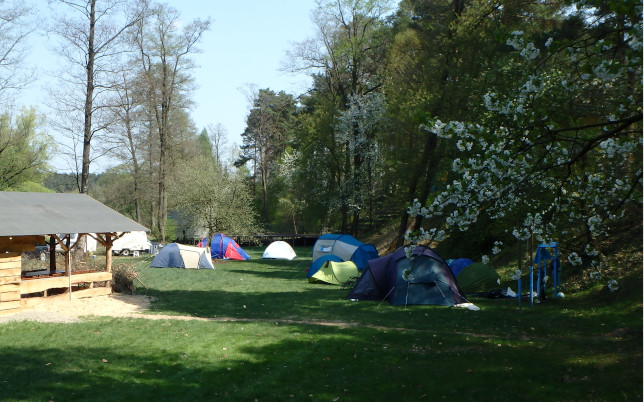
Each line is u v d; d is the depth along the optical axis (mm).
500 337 12664
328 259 26797
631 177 8398
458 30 24938
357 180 43062
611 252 17734
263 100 68562
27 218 17141
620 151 7758
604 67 6672
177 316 15922
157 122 43875
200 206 38906
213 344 12078
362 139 40969
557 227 10102
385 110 37062
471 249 27438
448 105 24641
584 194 9062
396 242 33969
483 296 19500
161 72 42281
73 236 36094
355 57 41188
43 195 20406
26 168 35219
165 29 41594
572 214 9250
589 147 7504
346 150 43969
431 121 8336
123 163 44781
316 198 47031
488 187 8281
